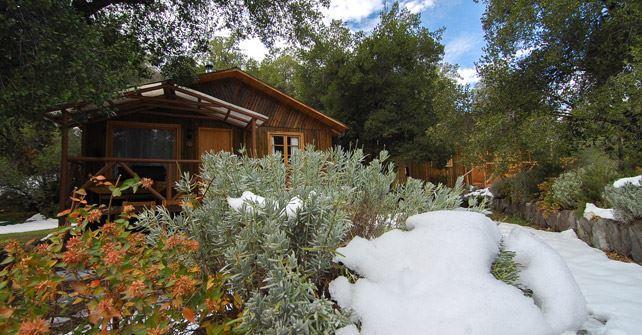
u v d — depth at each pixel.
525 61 7.02
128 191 5.89
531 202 6.93
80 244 1.32
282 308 1.11
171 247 1.39
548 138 6.04
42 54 3.38
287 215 1.39
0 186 11.32
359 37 14.80
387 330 1.06
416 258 1.26
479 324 0.98
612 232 4.30
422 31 14.50
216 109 7.47
